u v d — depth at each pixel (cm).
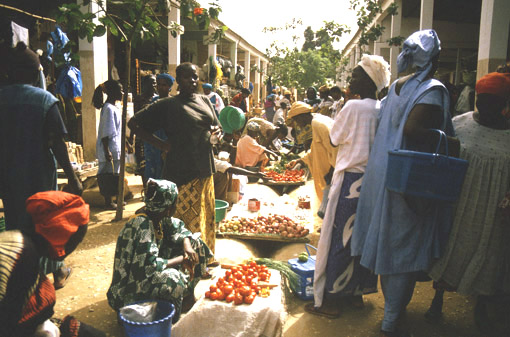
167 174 403
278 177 872
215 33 600
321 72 3484
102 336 222
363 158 341
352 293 356
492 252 321
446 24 1964
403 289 313
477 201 319
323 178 445
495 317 365
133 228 317
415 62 314
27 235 195
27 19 766
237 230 538
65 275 411
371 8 1612
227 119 741
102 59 956
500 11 793
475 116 340
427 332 340
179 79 407
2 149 341
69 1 934
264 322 309
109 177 650
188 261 335
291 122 787
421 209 300
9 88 346
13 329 188
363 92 355
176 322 323
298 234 520
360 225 331
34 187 346
